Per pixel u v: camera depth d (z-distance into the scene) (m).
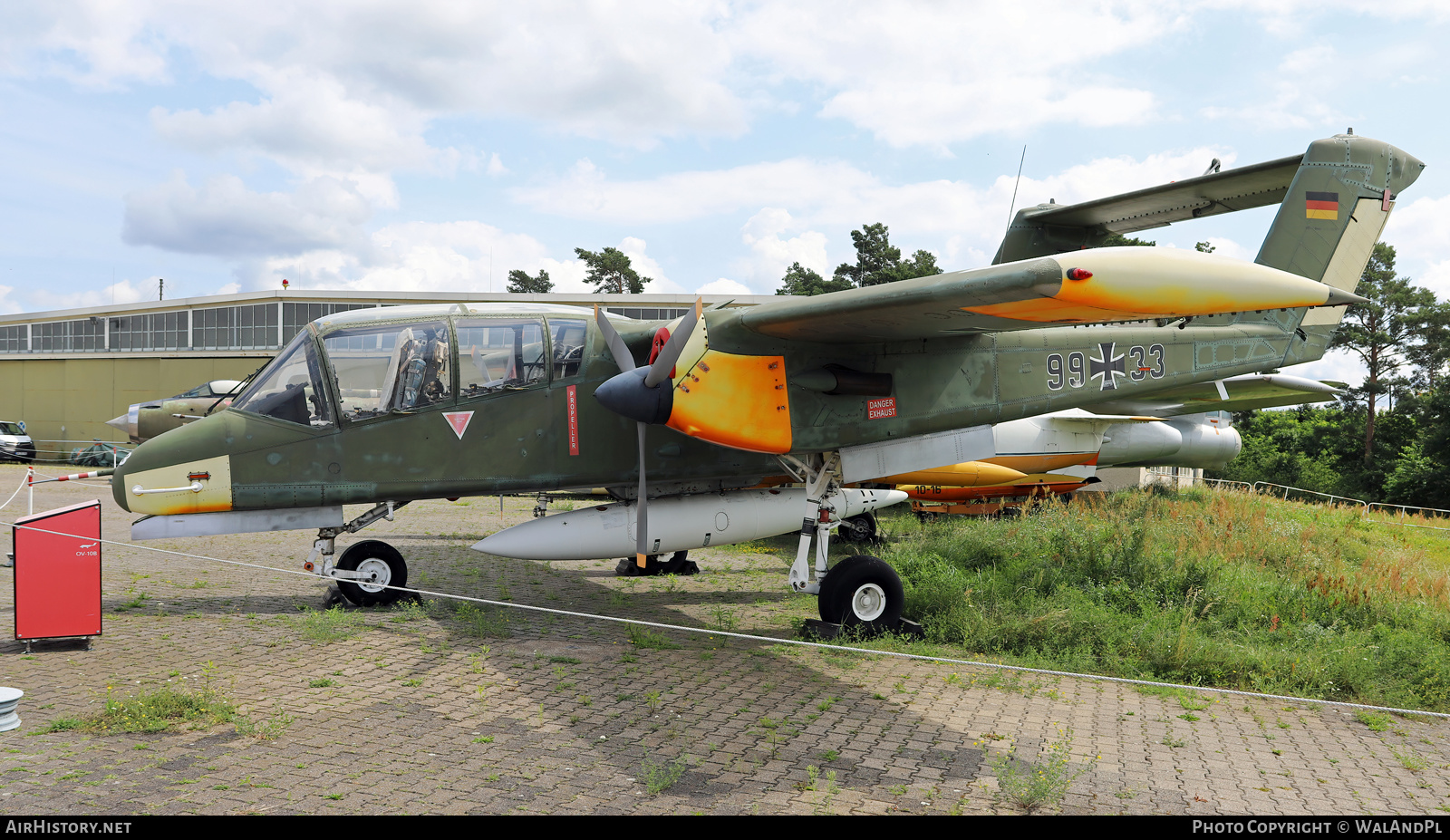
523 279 59.47
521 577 10.18
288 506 7.38
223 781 3.79
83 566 6.15
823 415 7.12
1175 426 18.38
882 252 41.41
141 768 3.92
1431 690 6.01
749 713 5.11
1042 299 4.99
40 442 34.72
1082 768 4.38
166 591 8.53
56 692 5.05
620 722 4.84
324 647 6.35
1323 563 10.72
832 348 7.18
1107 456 16.78
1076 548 9.88
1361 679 6.15
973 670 6.35
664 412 6.47
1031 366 7.96
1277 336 9.25
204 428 7.30
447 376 7.61
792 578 7.56
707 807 3.69
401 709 4.96
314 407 7.41
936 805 3.82
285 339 33.16
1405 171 9.91
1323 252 9.57
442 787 3.82
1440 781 4.41
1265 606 8.21
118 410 34.12
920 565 9.89
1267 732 5.15
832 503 7.70
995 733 4.89
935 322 6.11
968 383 7.69
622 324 8.19
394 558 7.96
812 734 4.75
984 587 8.45
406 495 7.54
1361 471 39.25
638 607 8.59
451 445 7.59
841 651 6.77
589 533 7.80
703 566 11.45
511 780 3.92
